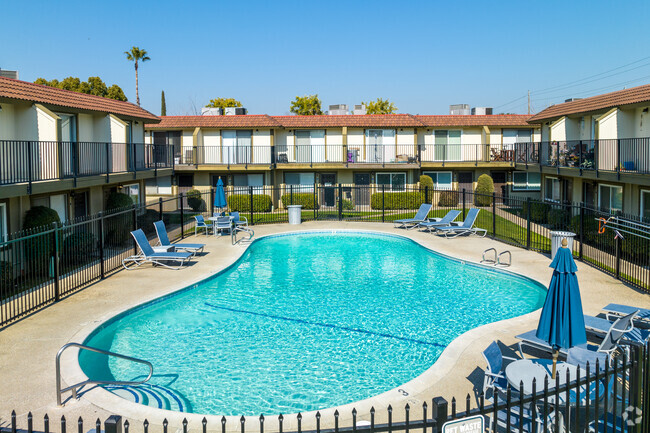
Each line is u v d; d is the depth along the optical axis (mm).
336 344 12180
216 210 37188
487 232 26484
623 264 17734
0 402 8562
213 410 8977
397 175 38562
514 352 10641
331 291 16828
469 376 9508
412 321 13828
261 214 34906
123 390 9727
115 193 24719
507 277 17969
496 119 40125
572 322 8211
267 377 10367
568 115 28688
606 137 24078
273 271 19688
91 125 24391
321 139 39156
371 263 21047
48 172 18781
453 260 20594
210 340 12477
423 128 39219
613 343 9938
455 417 5078
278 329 13234
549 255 20359
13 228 17797
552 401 7641
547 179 33656
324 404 9211
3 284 15219
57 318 12898
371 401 8594
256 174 37719
